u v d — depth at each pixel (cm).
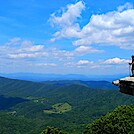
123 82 1257
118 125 9219
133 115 9856
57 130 8638
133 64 1302
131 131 9131
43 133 8656
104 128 9281
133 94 1195
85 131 9931
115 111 10400
